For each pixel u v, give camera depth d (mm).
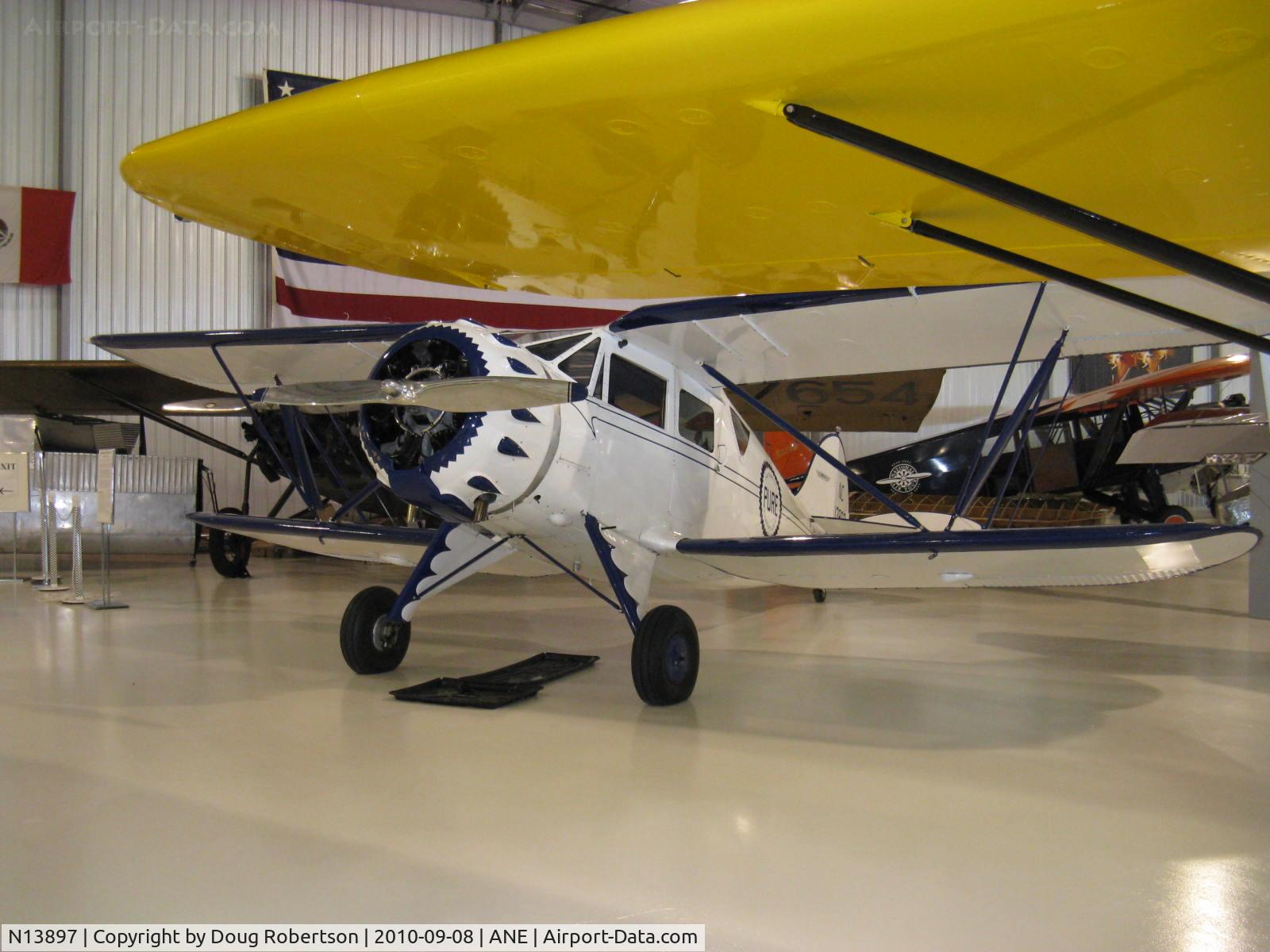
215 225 3355
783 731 3764
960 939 2000
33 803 2793
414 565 5762
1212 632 6793
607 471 4504
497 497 4094
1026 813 2822
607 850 2469
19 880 2240
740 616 7602
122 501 10086
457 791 2941
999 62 1996
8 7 13180
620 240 3363
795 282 3750
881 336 5238
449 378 3885
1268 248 2986
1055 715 4121
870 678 4914
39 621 6676
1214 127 2197
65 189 13398
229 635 6105
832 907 2150
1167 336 5027
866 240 3182
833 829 2660
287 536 5559
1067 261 3273
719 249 3387
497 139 2578
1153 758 3439
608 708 4156
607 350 4668
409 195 3043
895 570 4297
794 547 4195
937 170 2277
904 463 14250
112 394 10070
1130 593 9922
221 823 2637
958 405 16562
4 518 9883
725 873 2338
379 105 2469
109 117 13602
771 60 2062
